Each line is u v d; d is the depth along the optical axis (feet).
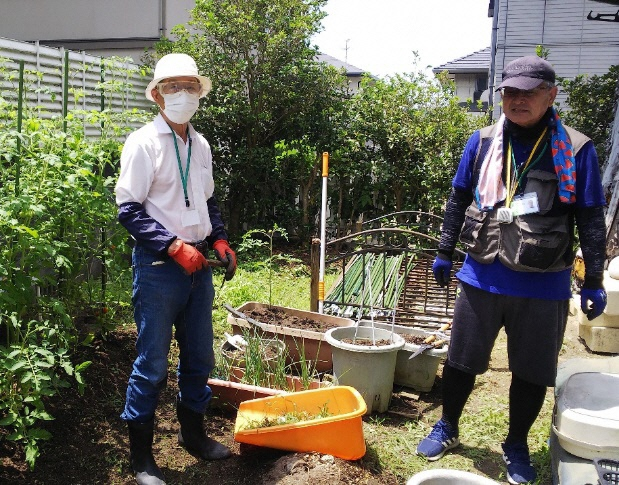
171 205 8.99
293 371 13.60
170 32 28.32
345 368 11.89
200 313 9.68
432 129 26.27
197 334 9.77
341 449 9.87
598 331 15.97
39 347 9.43
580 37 30.81
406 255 21.11
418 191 27.66
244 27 25.45
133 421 9.36
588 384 9.66
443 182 26.18
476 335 10.11
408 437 11.44
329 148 27.37
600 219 9.31
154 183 8.89
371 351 11.57
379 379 11.89
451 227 10.51
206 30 26.16
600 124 26.20
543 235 9.23
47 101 18.42
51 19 32.14
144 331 9.11
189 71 8.70
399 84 27.50
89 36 31.81
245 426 10.15
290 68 25.95
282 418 10.39
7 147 9.78
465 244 10.03
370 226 27.22
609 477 7.77
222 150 27.61
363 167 27.37
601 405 9.06
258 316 14.40
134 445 9.49
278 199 28.53
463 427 11.88
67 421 10.84
